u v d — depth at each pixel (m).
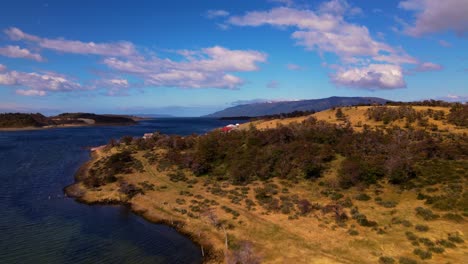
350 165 47.00
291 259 28.39
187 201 45.72
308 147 58.22
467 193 35.69
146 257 30.70
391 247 28.73
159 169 62.81
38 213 42.47
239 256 29.45
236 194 46.81
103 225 38.88
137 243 33.81
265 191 46.66
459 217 31.98
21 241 33.59
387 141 55.69
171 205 44.41
